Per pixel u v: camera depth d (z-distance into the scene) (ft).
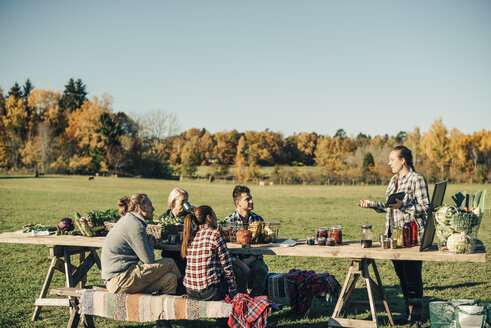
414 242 17.54
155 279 17.54
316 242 18.56
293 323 19.36
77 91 374.43
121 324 19.65
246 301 15.87
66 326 19.06
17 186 131.85
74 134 299.17
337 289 20.80
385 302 18.66
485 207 15.62
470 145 260.01
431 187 147.95
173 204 22.49
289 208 82.07
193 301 16.12
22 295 23.99
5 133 293.02
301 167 343.26
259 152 355.97
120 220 17.75
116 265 17.12
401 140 372.38
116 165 262.26
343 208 82.07
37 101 326.85
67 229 21.50
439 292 24.14
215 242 16.58
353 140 369.30
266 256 34.71
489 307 16.17
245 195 20.02
